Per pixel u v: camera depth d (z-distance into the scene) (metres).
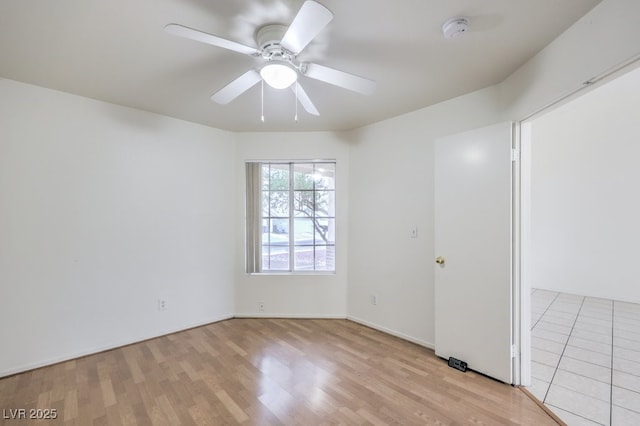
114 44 1.80
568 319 3.57
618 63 1.36
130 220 2.88
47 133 2.44
